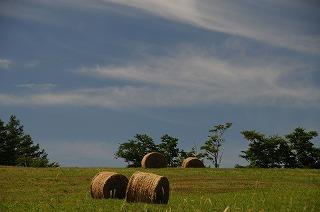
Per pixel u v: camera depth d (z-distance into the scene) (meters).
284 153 91.38
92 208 19.55
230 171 47.00
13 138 105.56
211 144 97.69
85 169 46.06
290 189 30.00
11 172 41.12
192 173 44.44
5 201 24.78
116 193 26.41
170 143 106.75
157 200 22.91
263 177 41.59
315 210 16.97
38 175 39.44
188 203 20.64
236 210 17.20
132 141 107.75
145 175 23.34
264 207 17.84
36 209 19.98
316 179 40.50
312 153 90.69
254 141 92.50
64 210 19.20
